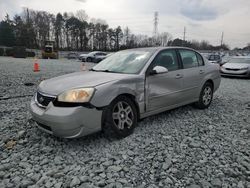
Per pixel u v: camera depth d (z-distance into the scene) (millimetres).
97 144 3576
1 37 65938
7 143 3615
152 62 4285
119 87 3619
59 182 2648
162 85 4375
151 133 4027
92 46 83938
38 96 3637
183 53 5117
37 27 79062
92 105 3301
